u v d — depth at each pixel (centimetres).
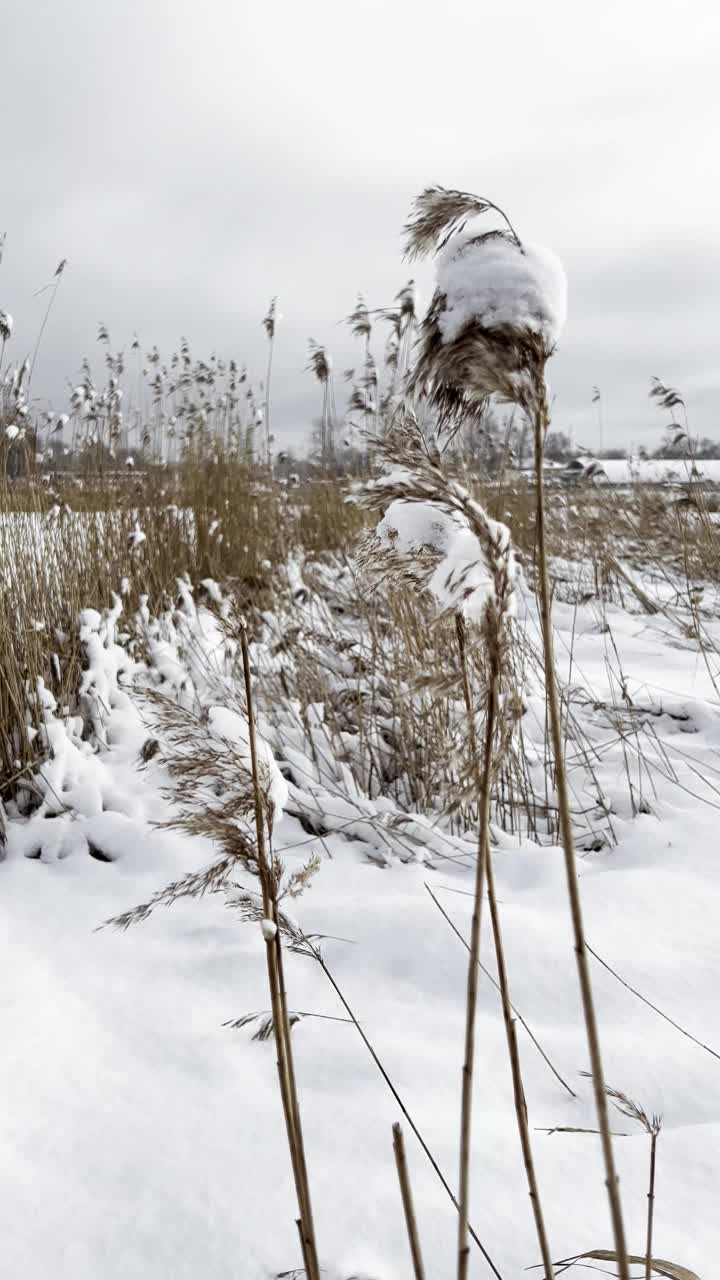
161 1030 192
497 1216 138
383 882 262
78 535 451
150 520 536
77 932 236
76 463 562
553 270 81
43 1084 175
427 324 84
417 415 85
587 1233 134
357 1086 172
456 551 82
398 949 222
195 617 456
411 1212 91
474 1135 157
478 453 446
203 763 102
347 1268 129
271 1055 183
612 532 736
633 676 450
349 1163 151
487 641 80
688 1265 126
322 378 762
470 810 306
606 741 366
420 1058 179
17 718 315
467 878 269
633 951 217
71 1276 132
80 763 312
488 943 221
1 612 332
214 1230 139
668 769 336
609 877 259
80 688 358
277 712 372
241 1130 161
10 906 250
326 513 715
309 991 207
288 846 290
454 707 303
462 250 84
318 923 237
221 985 210
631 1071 174
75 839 284
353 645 443
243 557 565
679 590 645
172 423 753
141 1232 139
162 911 244
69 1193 148
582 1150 153
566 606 585
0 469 399
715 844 277
